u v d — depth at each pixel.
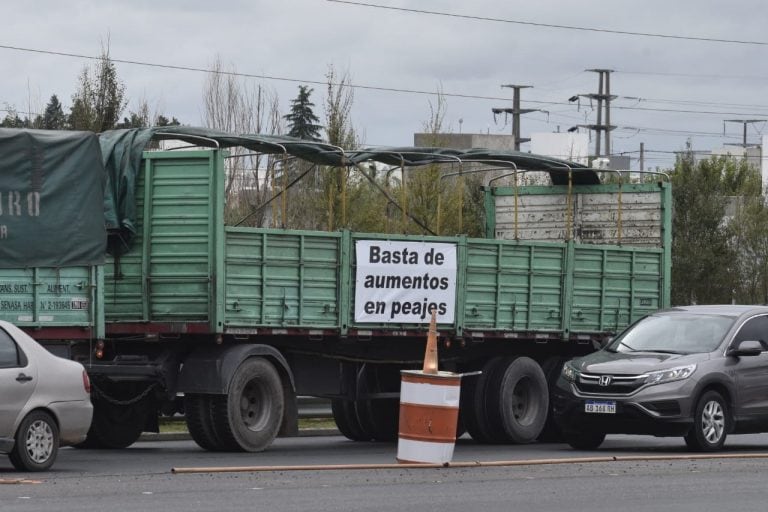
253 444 20.95
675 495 15.17
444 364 24.84
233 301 20.81
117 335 21.36
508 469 17.92
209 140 21.14
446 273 23.78
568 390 22.22
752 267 55.66
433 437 18.16
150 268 20.97
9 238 19.02
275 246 21.36
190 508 13.30
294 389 21.62
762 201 58.22
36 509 13.10
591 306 26.22
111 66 37.88
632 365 21.75
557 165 27.11
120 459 19.62
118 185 20.95
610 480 16.59
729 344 22.28
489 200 29.47
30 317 19.14
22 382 17.00
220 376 20.56
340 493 14.80
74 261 19.59
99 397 21.73
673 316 23.34
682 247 52.16
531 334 25.23
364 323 22.58
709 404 21.62
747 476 17.25
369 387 24.06
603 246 26.39
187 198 20.81
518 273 24.98
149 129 21.42
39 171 19.36
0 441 16.72
